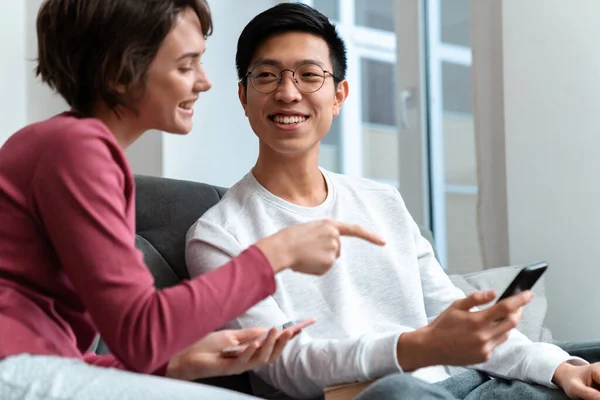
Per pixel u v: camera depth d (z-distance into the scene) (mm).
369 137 3389
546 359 1488
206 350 1170
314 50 1629
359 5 3410
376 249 1656
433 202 3172
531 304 2139
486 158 2648
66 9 1095
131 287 981
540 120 2510
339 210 1670
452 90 3113
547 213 2494
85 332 1140
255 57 1642
